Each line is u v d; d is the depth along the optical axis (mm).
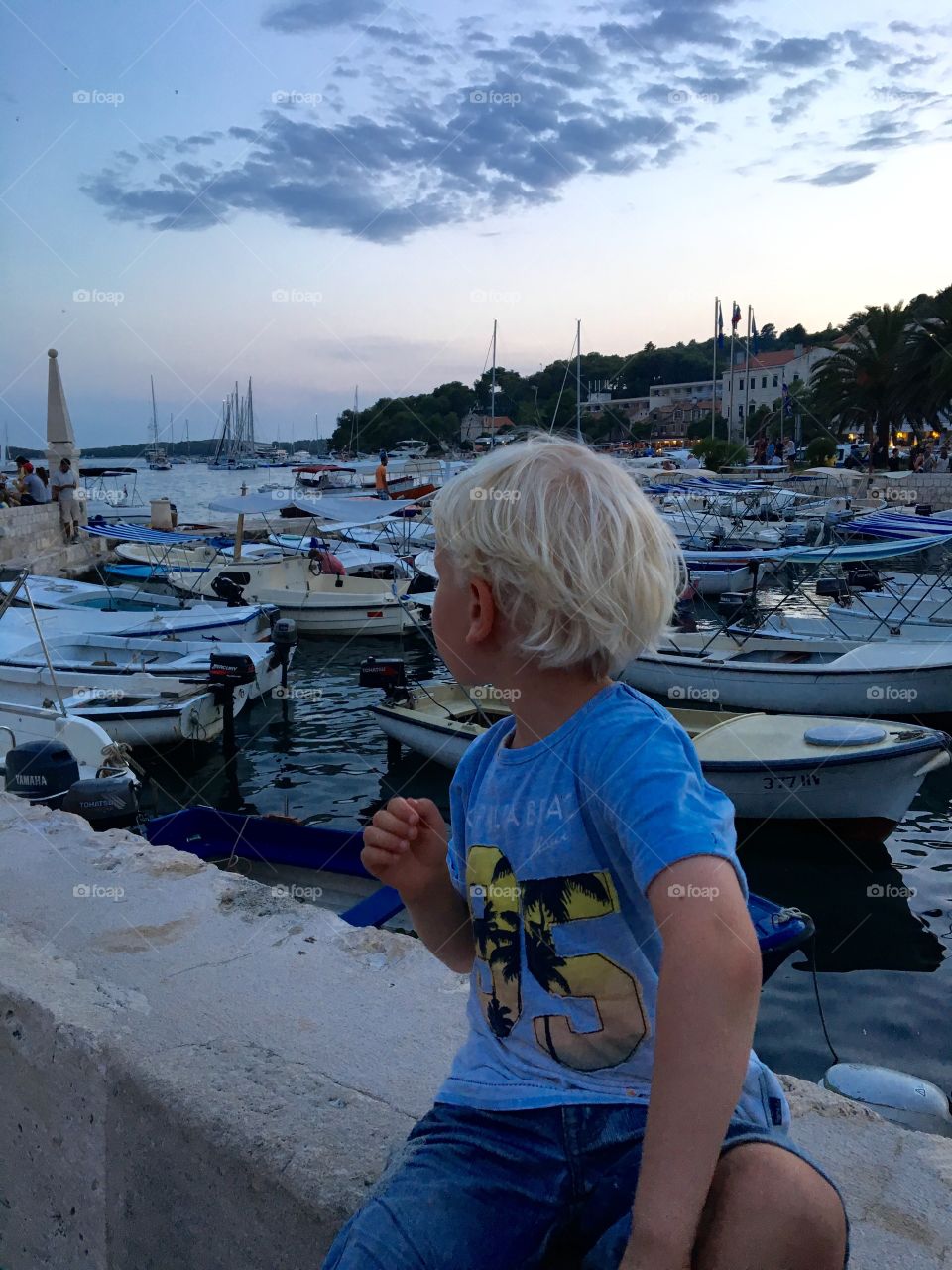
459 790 1330
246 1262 1570
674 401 99875
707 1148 893
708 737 10273
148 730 11570
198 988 2254
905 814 10766
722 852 979
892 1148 1763
